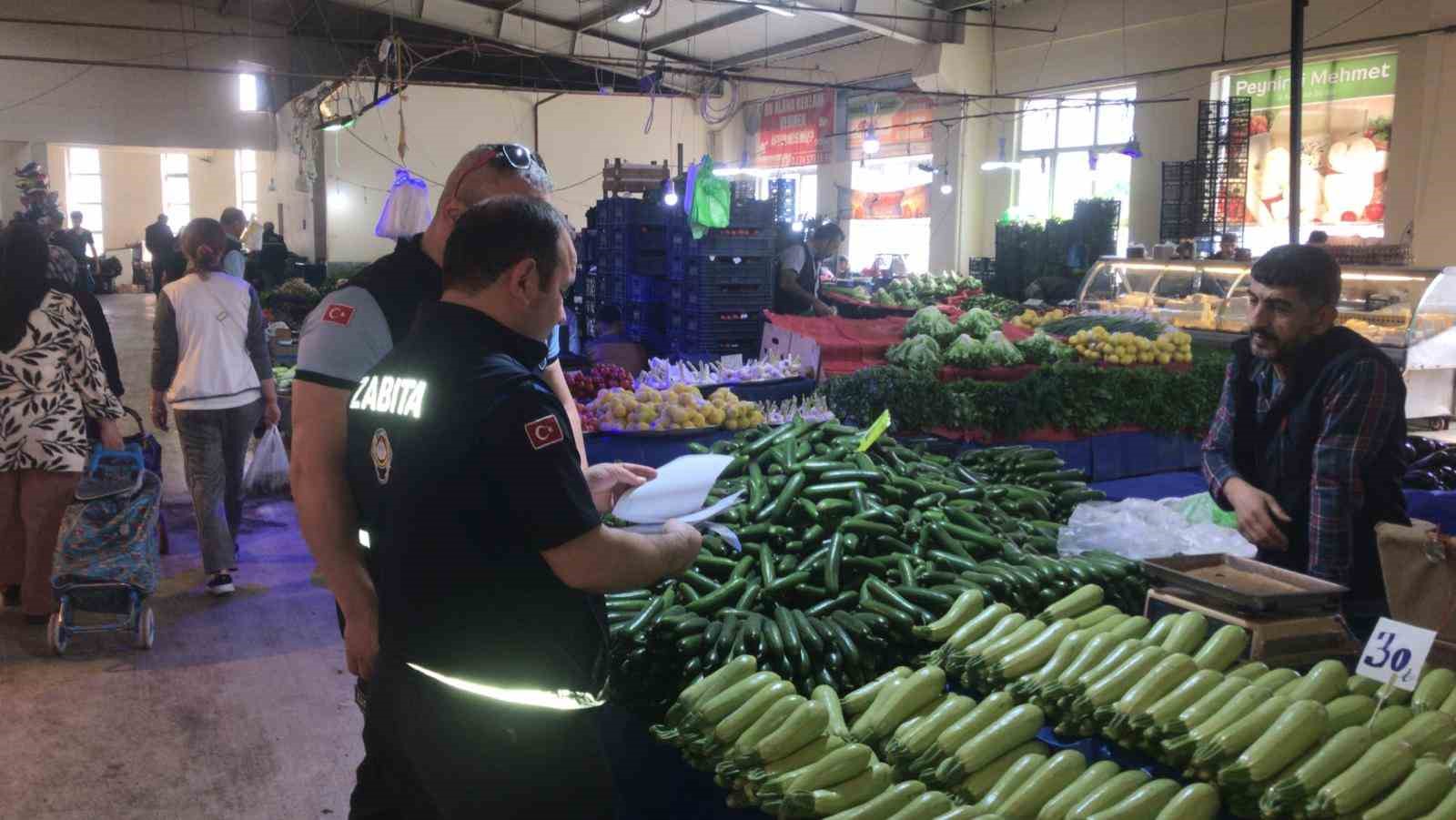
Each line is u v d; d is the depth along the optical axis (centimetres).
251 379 539
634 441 538
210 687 435
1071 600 281
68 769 366
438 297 226
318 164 2436
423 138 2514
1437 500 429
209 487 531
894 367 667
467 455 175
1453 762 210
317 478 212
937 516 340
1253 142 1566
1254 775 200
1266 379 301
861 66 2264
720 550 321
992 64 2011
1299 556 294
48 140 2483
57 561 448
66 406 471
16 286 457
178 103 2609
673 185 923
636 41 2352
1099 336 768
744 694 245
